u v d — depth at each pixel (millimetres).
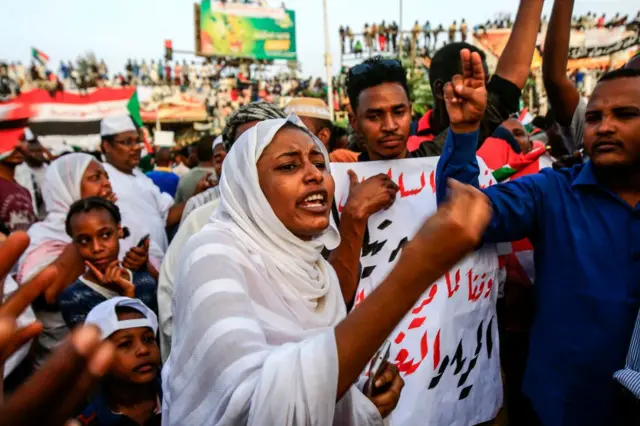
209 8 31984
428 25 30250
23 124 7047
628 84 1509
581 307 1579
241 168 1264
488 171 1942
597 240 1587
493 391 1866
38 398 529
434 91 2453
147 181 4234
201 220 2207
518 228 1715
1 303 563
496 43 26953
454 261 755
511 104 1958
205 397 908
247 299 1054
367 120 1882
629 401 1496
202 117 27469
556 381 1611
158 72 31562
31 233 3064
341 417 1139
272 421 759
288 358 791
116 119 3797
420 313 1702
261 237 1243
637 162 1531
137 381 1943
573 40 22344
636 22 21312
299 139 1263
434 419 1687
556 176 1753
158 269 3262
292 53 34094
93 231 2393
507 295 2240
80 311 2348
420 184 1866
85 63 29844
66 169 3115
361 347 758
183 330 1028
